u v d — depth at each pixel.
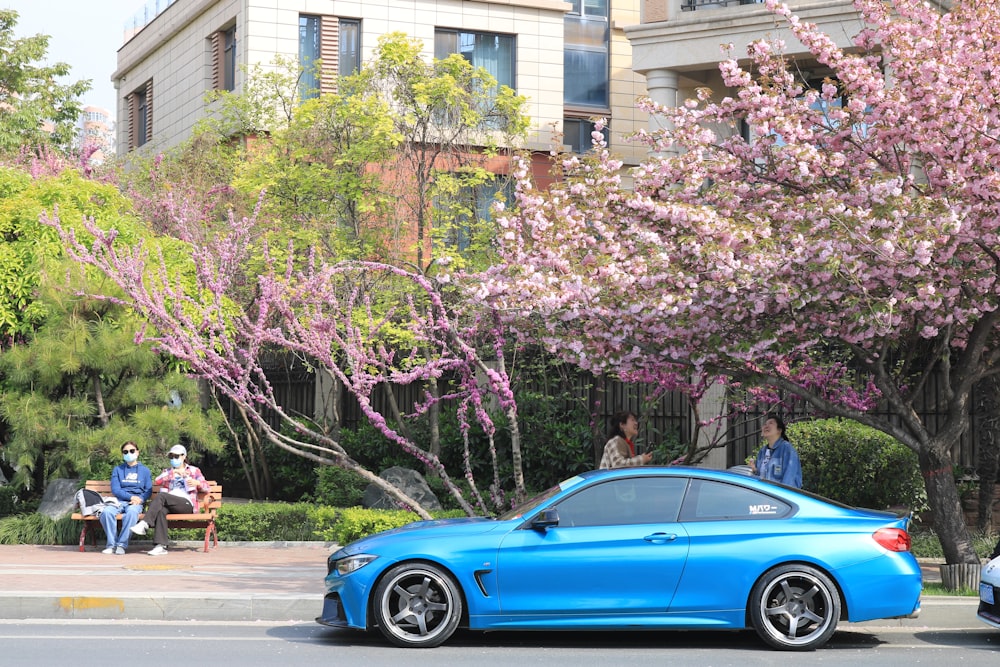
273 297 12.93
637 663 8.91
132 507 15.76
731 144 12.98
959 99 10.98
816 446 16.30
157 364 17.98
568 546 9.56
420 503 19.14
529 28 29.73
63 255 18.11
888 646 9.86
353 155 20.39
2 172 20.36
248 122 25.58
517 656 9.20
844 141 12.40
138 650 9.28
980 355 12.35
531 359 20.89
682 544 9.55
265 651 9.31
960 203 10.80
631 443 13.48
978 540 15.28
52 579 12.53
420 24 28.78
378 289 19.86
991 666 8.89
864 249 10.53
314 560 15.05
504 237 12.28
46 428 17.14
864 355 12.46
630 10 32.16
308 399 25.09
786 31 21.73
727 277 10.88
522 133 21.67
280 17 27.67
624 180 27.06
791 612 9.56
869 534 9.61
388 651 9.40
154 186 25.03
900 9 12.01
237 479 25.72
